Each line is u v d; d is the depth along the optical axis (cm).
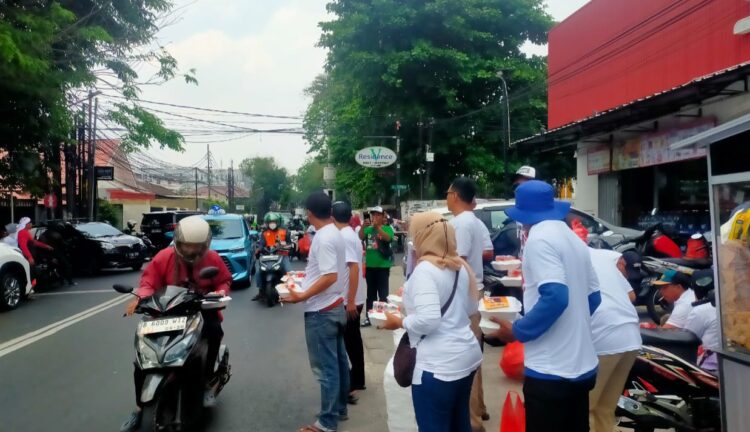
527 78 2569
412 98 2689
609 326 384
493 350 762
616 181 1584
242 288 1459
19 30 1266
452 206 503
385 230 930
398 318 363
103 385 654
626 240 1015
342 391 525
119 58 1697
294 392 625
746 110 1091
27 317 1103
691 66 1252
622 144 1516
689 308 490
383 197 3122
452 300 340
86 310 1176
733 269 351
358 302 594
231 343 860
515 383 615
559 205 324
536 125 2631
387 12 2528
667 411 416
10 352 816
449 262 341
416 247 353
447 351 333
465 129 2686
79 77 1502
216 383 552
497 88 2653
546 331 303
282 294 489
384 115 2783
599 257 409
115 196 4141
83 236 1838
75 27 1461
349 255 523
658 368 426
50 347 845
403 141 2823
